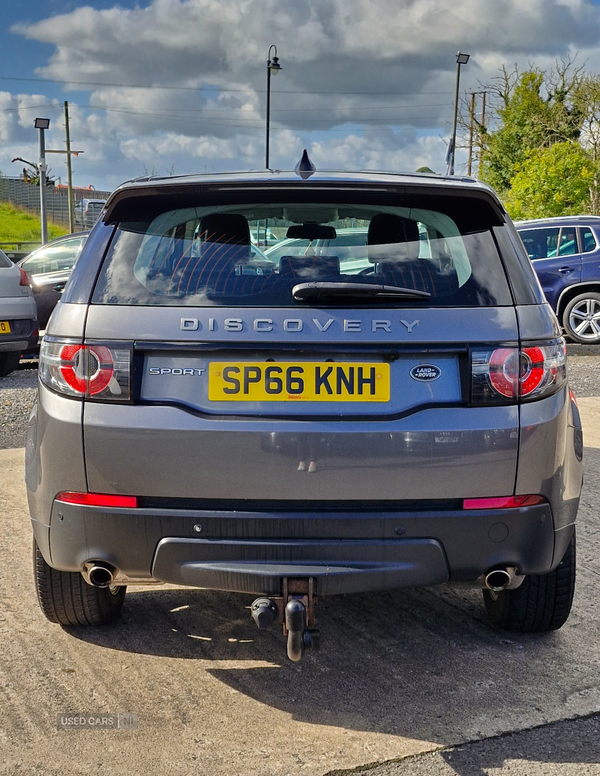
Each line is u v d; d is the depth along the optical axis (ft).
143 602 12.01
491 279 8.85
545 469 8.72
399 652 10.52
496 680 9.81
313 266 8.84
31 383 31.19
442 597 12.30
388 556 8.53
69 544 8.88
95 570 8.95
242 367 8.43
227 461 8.39
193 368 8.48
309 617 8.56
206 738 8.57
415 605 11.99
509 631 11.13
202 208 9.25
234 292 8.63
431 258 8.96
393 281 8.77
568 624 11.38
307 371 8.41
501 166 130.21
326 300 8.54
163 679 9.78
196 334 8.43
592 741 8.58
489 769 8.08
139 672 9.94
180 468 8.44
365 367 8.44
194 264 8.86
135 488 8.55
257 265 8.84
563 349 9.11
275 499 8.45
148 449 8.45
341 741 8.54
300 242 9.08
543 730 8.77
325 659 10.32
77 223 188.65
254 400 8.43
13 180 190.08
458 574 8.80
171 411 8.45
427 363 8.50
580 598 12.23
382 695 9.46
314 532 8.45
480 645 10.73
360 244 9.06
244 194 9.19
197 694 9.45
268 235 9.23
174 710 9.10
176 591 12.43
